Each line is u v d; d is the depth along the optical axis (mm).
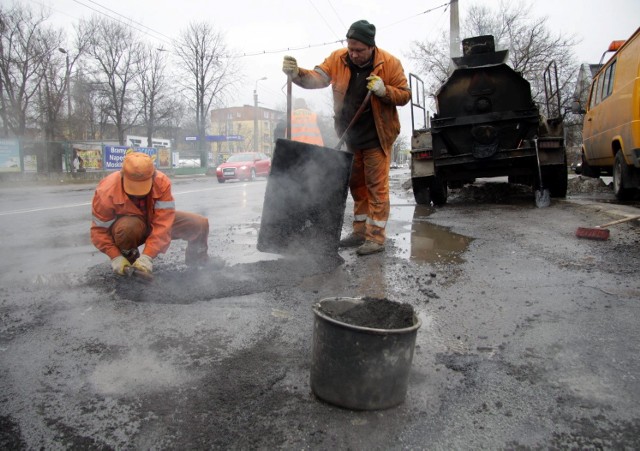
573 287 2889
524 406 1657
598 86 8242
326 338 1652
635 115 6121
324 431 1529
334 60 3908
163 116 36625
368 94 3578
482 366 1937
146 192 2889
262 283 3047
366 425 1558
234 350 2115
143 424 1585
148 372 1927
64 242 4695
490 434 1511
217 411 1648
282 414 1625
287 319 2467
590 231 4227
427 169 7074
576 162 20797
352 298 1982
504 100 6605
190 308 2639
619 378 1825
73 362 2023
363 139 3881
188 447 1469
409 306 1868
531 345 2117
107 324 2426
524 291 2850
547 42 21828
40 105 27547
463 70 6605
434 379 1842
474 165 6965
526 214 6004
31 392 1792
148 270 2883
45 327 2402
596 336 2188
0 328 2400
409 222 5688
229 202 8844
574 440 1479
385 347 1580
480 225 5273
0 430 1564
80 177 22266
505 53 7867
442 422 1572
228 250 4129
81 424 1591
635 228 4625
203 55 36281
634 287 2850
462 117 6684
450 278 3166
